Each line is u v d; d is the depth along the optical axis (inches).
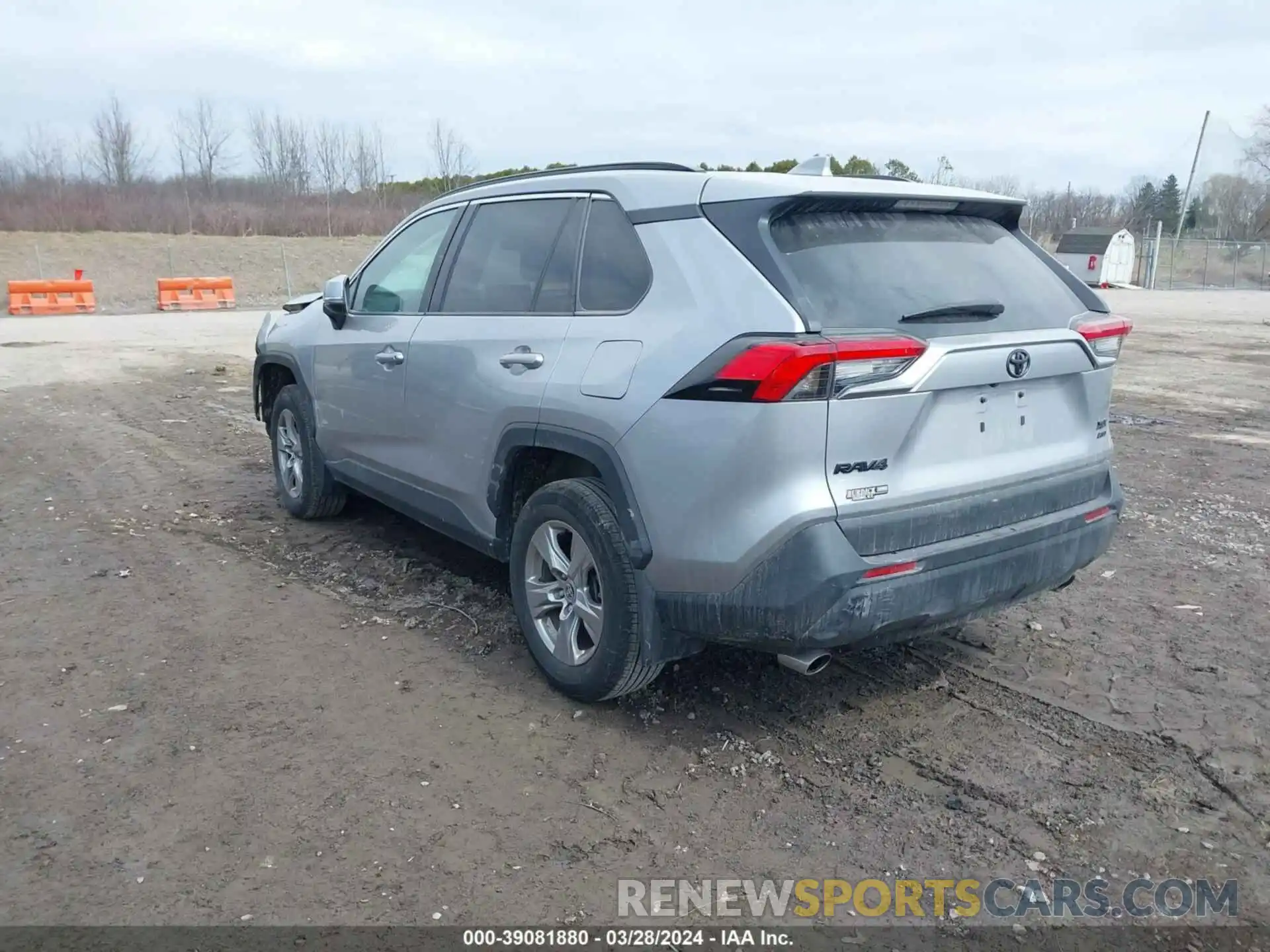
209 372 515.8
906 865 115.0
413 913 105.1
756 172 142.8
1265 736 143.5
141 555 216.5
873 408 120.0
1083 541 144.8
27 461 305.3
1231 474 303.7
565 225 156.3
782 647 126.0
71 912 103.9
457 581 201.6
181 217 1721.2
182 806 123.0
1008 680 160.6
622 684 141.3
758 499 120.3
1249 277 1865.2
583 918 105.2
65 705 147.9
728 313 124.8
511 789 128.0
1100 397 148.4
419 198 2097.7
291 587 198.2
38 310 967.0
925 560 124.6
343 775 130.5
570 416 141.3
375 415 194.7
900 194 135.2
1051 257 154.5
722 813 124.0
